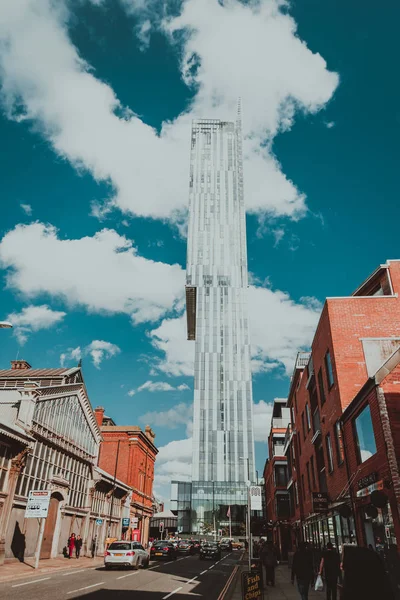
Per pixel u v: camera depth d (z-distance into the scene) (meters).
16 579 16.25
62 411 30.44
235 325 120.62
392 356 11.94
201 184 139.88
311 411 24.70
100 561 28.81
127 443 51.25
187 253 129.38
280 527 45.84
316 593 16.28
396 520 10.45
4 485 21.91
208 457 105.44
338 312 18.42
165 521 97.69
